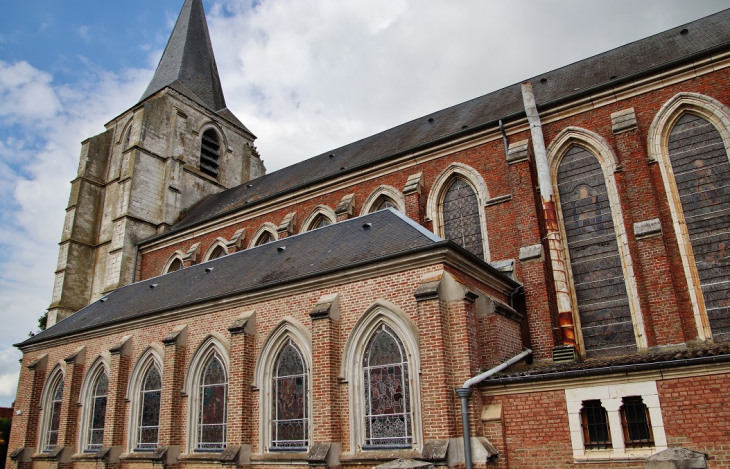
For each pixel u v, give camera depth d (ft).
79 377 82.94
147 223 129.80
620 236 64.28
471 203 78.59
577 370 44.24
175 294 80.48
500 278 60.70
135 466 69.00
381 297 53.57
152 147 136.26
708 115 63.26
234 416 59.36
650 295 57.77
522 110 75.82
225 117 159.22
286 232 94.94
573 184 70.49
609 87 69.77
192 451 64.80
